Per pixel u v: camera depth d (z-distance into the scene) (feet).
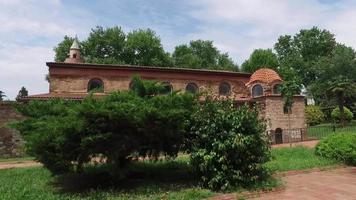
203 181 34.99
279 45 243.81
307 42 233.76
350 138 52.65
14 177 44.88
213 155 33.71
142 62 188.34
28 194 32.55
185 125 34.78
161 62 193.26
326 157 53.26
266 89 114.83
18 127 37.27
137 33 194.80
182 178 39.34
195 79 121.70
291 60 226.99
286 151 62.18
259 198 32.12
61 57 191.21
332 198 31.68
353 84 151.12
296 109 109.50
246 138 34.17
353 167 49.21
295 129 99.86
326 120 166.61
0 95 158.51
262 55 217.97
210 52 260.21
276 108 106.83
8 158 80.18
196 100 37.60
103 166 44.75
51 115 36.78
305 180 40.06
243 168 34.94
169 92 39.11
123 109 30.83
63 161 32.60
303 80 220.43
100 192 32.73
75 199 30.55
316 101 195.31
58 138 30.22
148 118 31.94
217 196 31.83
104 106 31.32
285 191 34.76
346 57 200.44
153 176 40.57
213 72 123.75
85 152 32.30
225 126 34.83
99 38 191.11
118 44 191.42
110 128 31.83
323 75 202.90
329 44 230.68
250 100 110.22
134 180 38.37
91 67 110.32
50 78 107.14
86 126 30.76
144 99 36.29
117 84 112.27
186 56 230.48
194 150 34.91
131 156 37.93
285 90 110.11
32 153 35.78
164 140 35.91
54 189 35.29
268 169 39.96
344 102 165.48
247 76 129.29
